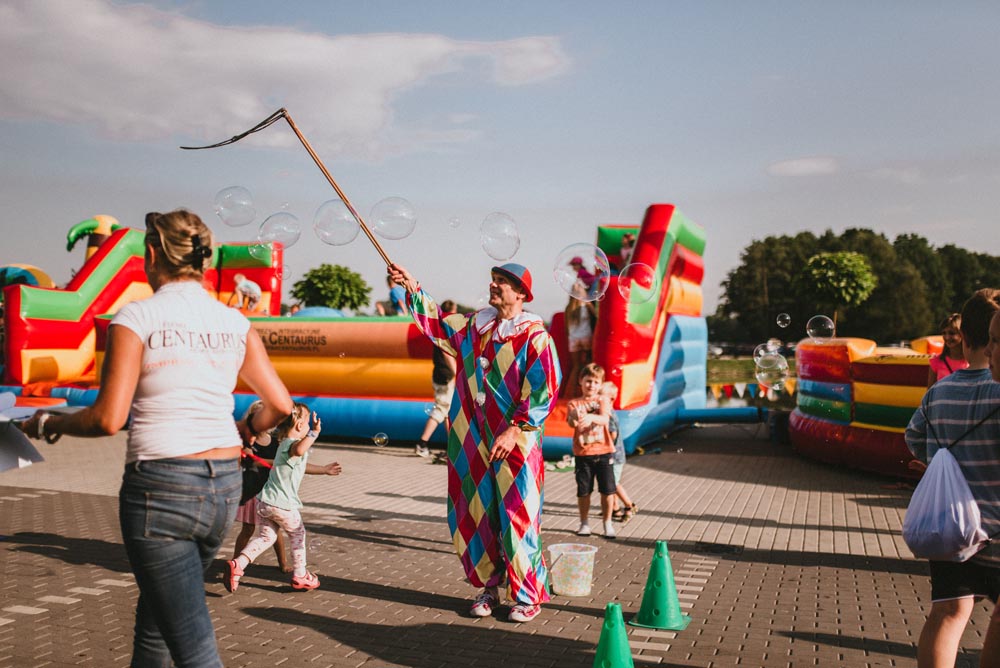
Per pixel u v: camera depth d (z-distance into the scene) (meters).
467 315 5.31
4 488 8.91
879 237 86.12
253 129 4.60
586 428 6.96
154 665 2.75
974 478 3.11
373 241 5.12
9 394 4.17
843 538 6.92
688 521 7.58
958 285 94.00
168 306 2.68
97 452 11.66
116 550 6.30
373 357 12.41
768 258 89.44
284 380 12.83
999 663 2.72
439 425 12.07
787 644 4.45
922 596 5.33
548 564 6.11
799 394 12.00
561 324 13.05
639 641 4.49
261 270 16.80
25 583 5.43
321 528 7.23
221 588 5.41
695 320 14.70
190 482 2.59
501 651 4.36
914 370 9.34
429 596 5.32
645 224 11.84
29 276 17.58
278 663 4.14
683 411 13.48
